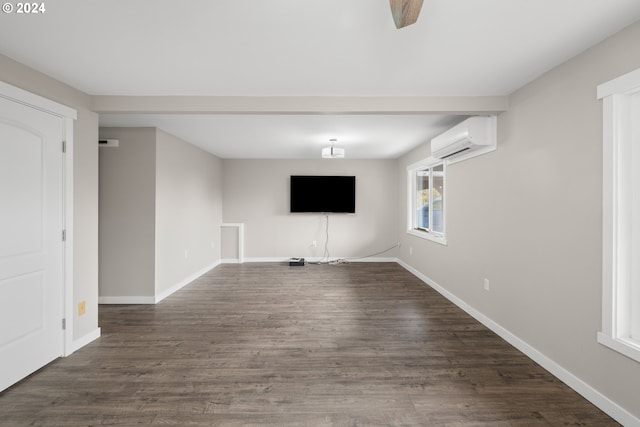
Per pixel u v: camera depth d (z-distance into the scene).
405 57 2.15
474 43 1.96
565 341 2.22
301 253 6.90
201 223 5.66
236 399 2.04
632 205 1.84
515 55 2.12
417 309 3.80
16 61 2.20
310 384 2.21
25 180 2.28
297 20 1.71
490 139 3.12
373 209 6.89
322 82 2.59
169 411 1.92
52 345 2.51
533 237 2.55
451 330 3.16
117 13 1.65
